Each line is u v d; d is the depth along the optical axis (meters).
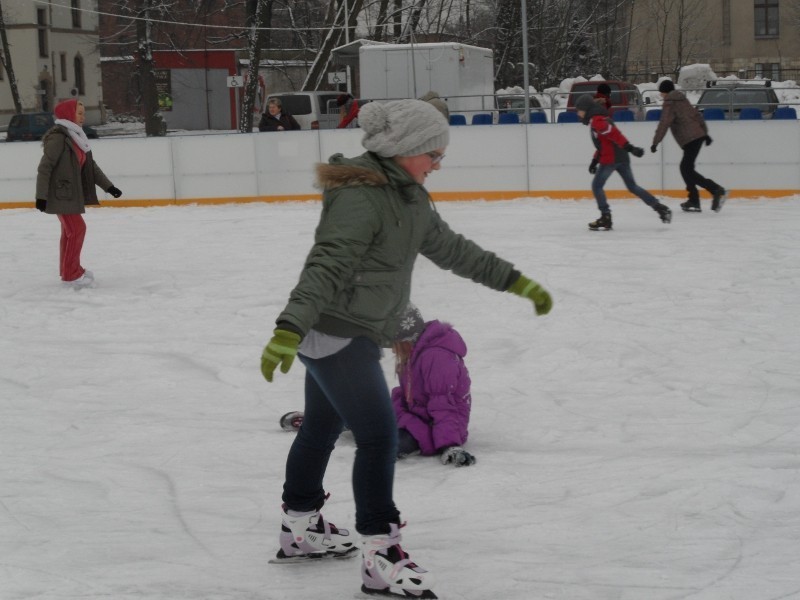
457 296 8.91
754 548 3.50
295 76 45.84
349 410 3.15
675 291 8.91
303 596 3.24
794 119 16.44
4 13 53.38
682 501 3.98
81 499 4.23
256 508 4.12
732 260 10.53
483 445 4.93
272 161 18.00
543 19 41.62
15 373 6.67
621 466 4.48
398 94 26.25
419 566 3.30
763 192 16.62
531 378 6.22
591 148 17.03
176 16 45.22
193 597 3.22
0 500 4.21
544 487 4.25
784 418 5.22
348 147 17.89
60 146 9.70
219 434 5.20
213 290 9.70
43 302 9.30
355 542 3.63
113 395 6.08
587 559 3.46
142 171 18.16
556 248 11.70
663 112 14.80
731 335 7.20
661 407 5.51
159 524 3.93
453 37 40.16
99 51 59.03
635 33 50.38
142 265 11.41
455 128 17.39
